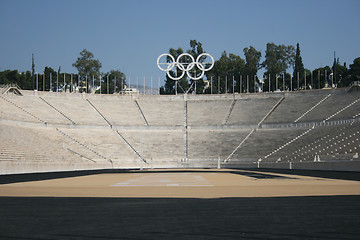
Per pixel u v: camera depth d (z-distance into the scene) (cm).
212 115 9950
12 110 8725
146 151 8662
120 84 15488
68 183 3559
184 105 10556
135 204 1670
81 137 8788
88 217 1293
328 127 8388
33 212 1417
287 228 1073
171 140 9094
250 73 14125
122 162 8250
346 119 8331
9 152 6494
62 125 9012
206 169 7669
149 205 1628
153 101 10731
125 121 9619
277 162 7512
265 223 1153
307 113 9275
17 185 3259
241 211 1409
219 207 1534
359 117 8138
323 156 6544
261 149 8400
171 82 14212
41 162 6519
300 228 1071
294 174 5081
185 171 6794
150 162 8356
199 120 9750
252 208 1490
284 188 2602
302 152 7631
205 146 8831
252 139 8850
